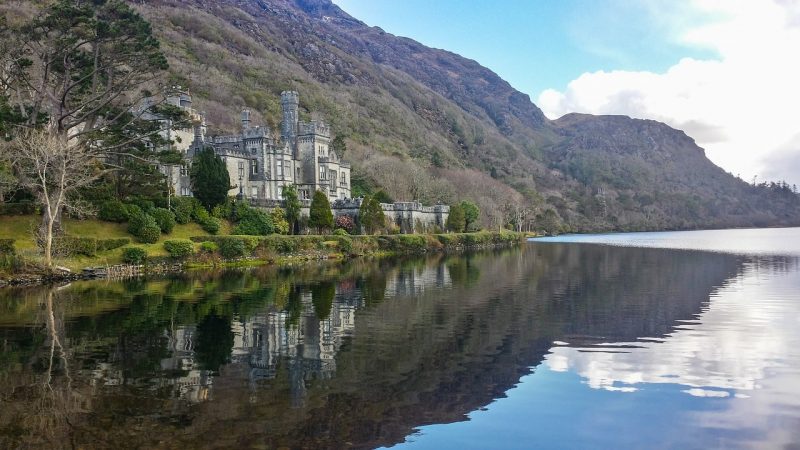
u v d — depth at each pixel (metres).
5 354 24.06
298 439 15.52
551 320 32.47
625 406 18.47
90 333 28.33
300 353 24.53
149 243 62.75
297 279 52.94
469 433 16.25
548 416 17.58
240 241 68.56
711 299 40.69
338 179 110.25
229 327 30.03
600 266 68.50
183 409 17.56
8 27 56.97
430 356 24.20
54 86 61.19
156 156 66.19
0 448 14.62
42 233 53.19
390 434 16.06
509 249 106.44
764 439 15.96
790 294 43.28
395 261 76.06
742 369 22.48
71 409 17.50
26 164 58.47
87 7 53.84
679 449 15.38
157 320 31.84
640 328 30.39
